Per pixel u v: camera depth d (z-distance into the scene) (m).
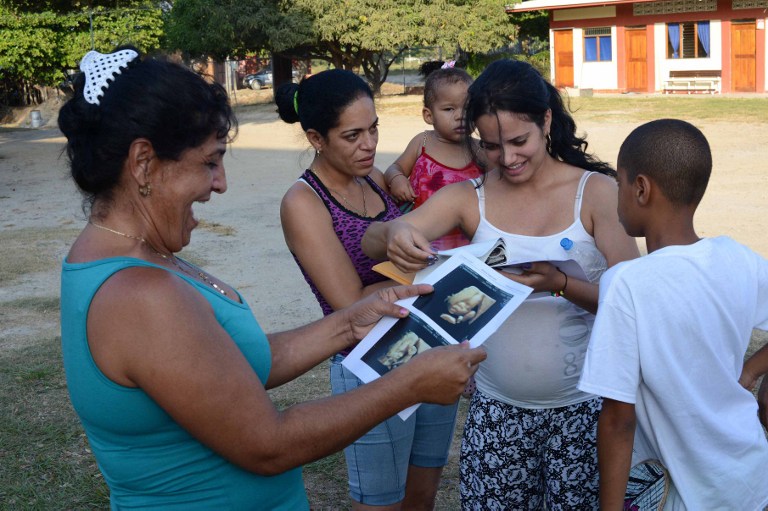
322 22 26.94
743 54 26.73
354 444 2.77
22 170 16.95
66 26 25.28
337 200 2.76
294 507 1.88
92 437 1.71
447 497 3.77
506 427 2.60
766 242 8.19
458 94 3.49
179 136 1.63
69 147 1.66
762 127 17.73
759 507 2.15
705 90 27.42
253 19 26.62
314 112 2.68
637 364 2.04
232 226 10.12
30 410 4.82
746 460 2.13
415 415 2.89
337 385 2.80
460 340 2.04
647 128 2.17
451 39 27.89
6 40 24.36
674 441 2.10
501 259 2.37
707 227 8.94
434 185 3.59
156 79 1.61
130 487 1.70
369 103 2.70
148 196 1.66
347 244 2.75
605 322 2.06
